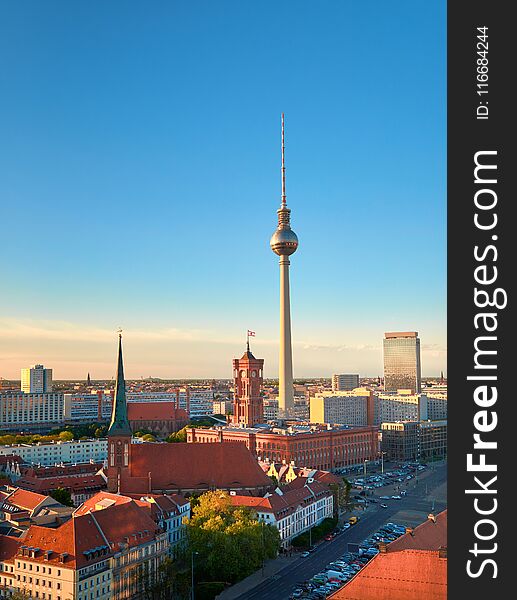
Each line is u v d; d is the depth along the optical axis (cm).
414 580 10269
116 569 15100
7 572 15188
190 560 16762
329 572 16800
